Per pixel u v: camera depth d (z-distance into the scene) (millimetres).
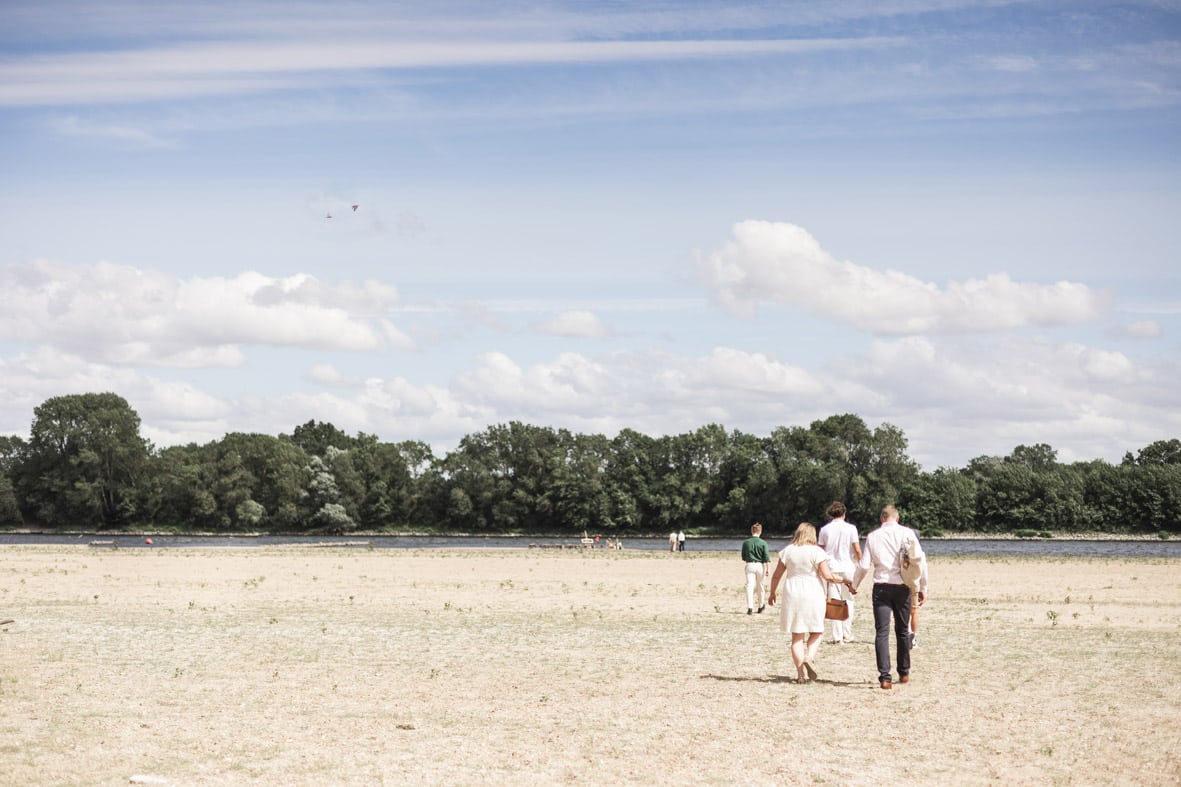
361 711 13430
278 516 139875
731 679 16125
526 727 12398
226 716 13086
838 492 127938
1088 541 128375
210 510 137000
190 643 20531
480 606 28812
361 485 143625
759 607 26812
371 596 32219
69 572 44062
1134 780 9961
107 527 138250
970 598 31766
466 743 11516
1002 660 18125
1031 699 14242
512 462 151125
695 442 144625
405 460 149375
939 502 132375
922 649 19688
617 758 10828
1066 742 11547
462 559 59750
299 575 42938
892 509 15758
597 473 145125
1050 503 135500
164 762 10641
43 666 17438
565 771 10297
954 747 11320
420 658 18453
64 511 137500
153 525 139000
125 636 21656
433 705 13852
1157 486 135250
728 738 11758
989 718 12891
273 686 15406
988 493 138125
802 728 12305
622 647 20031
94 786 9695
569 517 145125
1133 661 17984
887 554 15484
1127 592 34219
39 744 11453
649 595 33062
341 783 9852
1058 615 26406
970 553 84250
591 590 35156
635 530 147125
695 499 143375
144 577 40969
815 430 136750
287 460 142750
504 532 147125
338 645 20266
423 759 10781
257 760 10734
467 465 146375
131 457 136875
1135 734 11953
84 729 12258
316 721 12766
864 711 13375
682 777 10078
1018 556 69562
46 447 137250
